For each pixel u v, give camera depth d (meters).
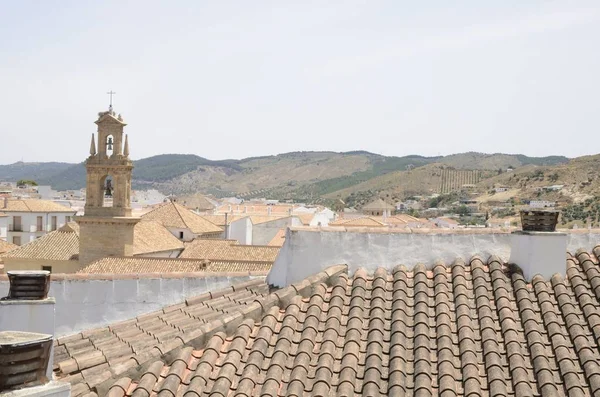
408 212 197.62
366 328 10.30
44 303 10.32
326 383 8.97
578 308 10.95
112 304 14.36
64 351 11.79
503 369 9.38
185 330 11.11
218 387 8.76
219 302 12.42
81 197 198.00
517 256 12.10
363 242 12.07
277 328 10.22
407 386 9.05
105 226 55.00
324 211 126.38
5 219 103.50
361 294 11.16
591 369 9.24
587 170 167.00
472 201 192.25
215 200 199.75
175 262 49.25
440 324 10.29
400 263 12.09
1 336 7.28
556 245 11.84
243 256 59.22
